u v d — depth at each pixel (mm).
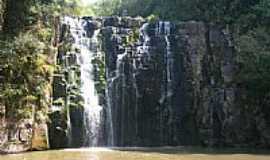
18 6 30594
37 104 29500
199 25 37000
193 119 35156
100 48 35031
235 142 34500
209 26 37094
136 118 34375
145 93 34875
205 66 36125
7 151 27141
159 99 35062
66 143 31016
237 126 34719
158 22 37031
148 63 35562
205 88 35531
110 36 35594
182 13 43031
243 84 35031
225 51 36281
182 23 37094
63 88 31672
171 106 35156
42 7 32094
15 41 28375
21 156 25422
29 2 31125
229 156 26156
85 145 32156
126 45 35656
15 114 27844
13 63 27938
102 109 33469
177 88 35656
